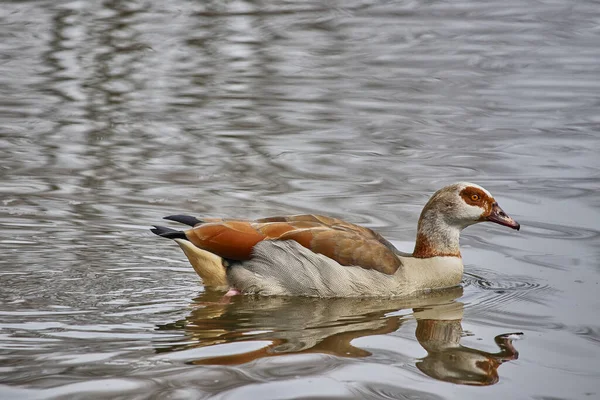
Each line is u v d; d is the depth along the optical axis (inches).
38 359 353.7
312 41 1079.0
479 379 348.2
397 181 641.0
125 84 903.7
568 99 860.6
